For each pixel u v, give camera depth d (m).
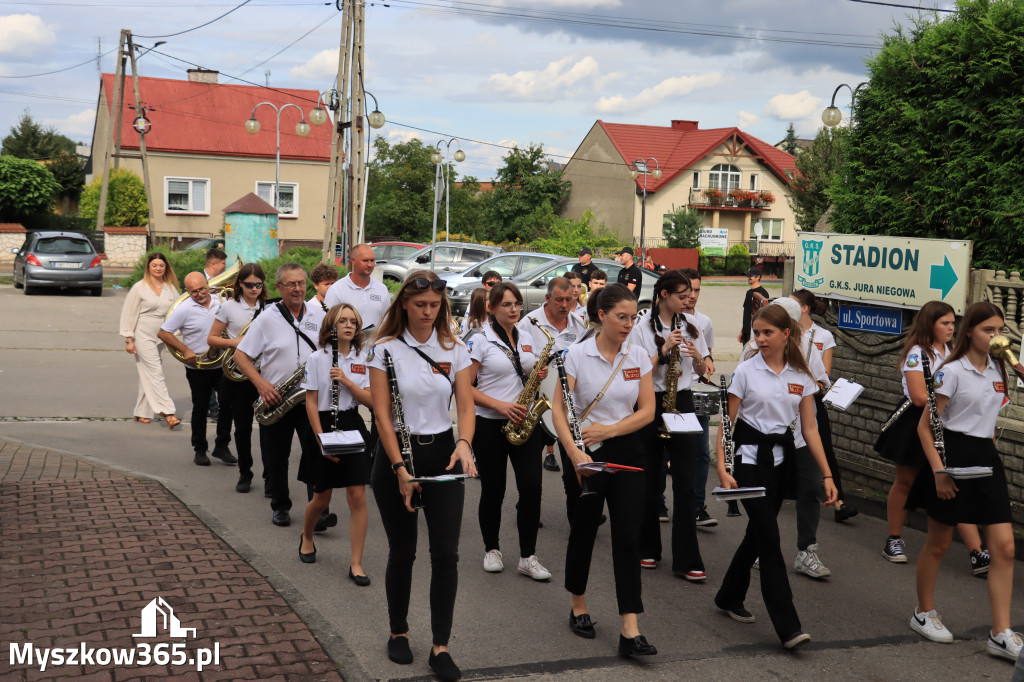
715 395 6.78
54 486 6.96
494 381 5.91
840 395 6.64
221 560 5.52
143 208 42.25
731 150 58.84
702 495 7.08
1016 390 6.64
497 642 4.79
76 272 24.16
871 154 8.92
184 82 45.53
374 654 4.54
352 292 7.89
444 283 4.30
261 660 4.20
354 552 5.57
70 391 11.62
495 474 5.89
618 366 4.81
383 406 4.32
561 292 6.55
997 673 4.64
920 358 5.91
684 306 6.06
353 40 21.27
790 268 8.70
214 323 7.60
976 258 8.12
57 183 41.66
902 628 5.23
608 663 4.59
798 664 4.68
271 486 6.68
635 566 4.68
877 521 7.41
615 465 4.50
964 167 8.10
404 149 54.03
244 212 24.06
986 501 4.88
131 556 5.46
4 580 4.97
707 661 4.68
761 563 4.86
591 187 60.59
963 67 8.07
